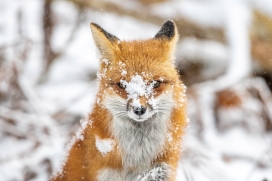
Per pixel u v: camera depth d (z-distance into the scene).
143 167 8.99
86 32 19.41
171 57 9.12
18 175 12.28
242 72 15.47
